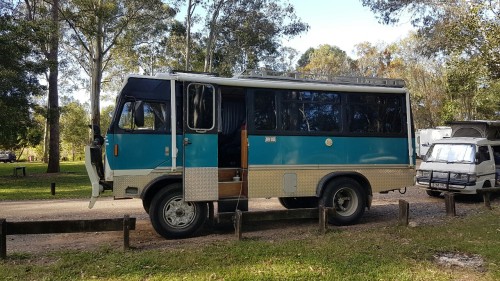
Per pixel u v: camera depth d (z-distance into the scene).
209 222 9.52
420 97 43.09
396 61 48.06
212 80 8.38
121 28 29.59
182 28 34.94
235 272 5.72
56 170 28.19
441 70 41.72
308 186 9.16
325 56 56.38
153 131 8.08
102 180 8.12
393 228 8.45
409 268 5.96
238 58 34.50
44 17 24.22
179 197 8.20
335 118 9.45
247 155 8.68
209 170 8.26
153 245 7.47
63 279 5.49
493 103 30.45
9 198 14.73
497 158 14.20
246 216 7.86
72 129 61.94
